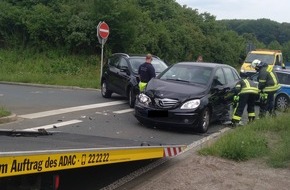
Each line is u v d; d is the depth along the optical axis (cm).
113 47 2683
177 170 654
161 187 575
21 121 1047
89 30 2584
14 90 1756
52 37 2653
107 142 622
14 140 533
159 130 1034
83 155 458
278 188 580
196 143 902
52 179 425
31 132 643
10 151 395
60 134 686
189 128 1027
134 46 2762
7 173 358
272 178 624
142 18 3097
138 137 931
